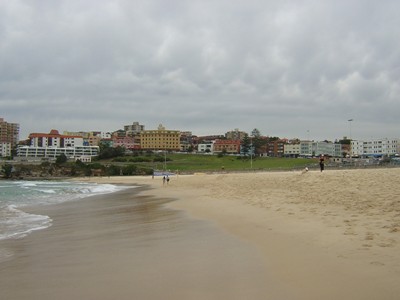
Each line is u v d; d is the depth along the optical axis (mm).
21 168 175750
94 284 8320
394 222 12453
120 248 12289
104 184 103938
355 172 31984
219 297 7047
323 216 15352
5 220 21391
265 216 17203
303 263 8867
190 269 9102
